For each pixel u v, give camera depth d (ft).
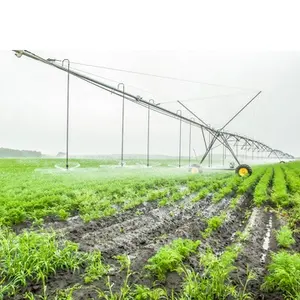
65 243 23.93
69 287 18.70
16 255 20.45
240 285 19.40
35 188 55.83
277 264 19.62
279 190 58.54
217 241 29.71
